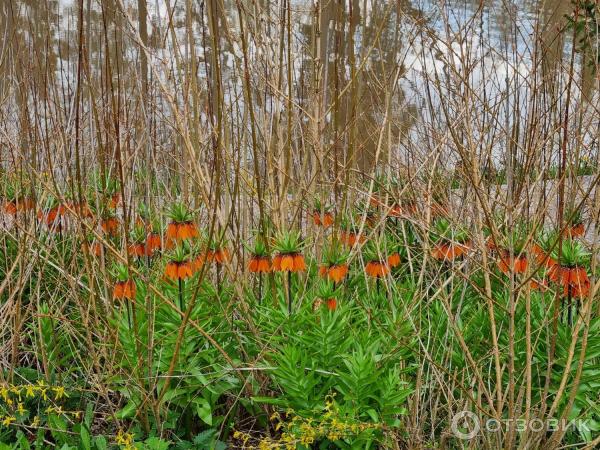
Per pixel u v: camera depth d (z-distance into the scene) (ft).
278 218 13.15
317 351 11.56
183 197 13.80
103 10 10.04
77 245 14.69
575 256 10.24
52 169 11.74
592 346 10.90
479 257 13.08
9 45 13.34
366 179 15.99
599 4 9.27
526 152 10.70
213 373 11.48
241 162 13.92
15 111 14.07
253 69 12.96
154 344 11.68
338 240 13.75
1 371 11.78
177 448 11.23
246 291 12.96
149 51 11.09
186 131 11.34
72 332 12.54
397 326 11.78
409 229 16.56
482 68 11.43
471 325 12.32
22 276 12.92
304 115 14.69
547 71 10.78
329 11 13.83
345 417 10.36
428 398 11.73
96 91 13.89
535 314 11.57
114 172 13.50
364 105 15.25
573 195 9.96
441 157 13.80
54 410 11.25
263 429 12.41
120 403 12.01
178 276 11.42
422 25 11.26
